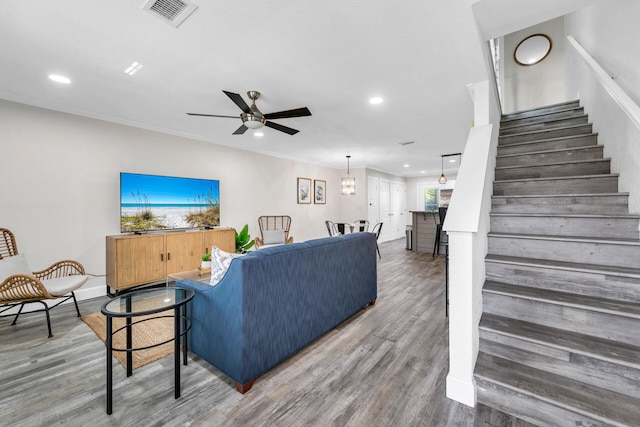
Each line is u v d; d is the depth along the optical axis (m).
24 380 1.84
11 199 2.98
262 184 5.79
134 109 3.33
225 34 1.89
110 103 3.14
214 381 1.83
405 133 4.43
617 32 2.24
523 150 3.11
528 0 1.79
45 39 1.94
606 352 1.39
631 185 2.03
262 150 5.68
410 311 3.02
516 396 1.45
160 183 4.06
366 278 3.04
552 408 1.35
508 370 1.56
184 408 1.58
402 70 2.41
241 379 1.69
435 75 2.51
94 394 1.70
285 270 1.98
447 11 1.69
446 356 2.12
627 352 1.39
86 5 1.61
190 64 2.29
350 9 1.66
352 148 5.52
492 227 2.38
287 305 1.99
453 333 1.63
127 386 1.78
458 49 2.10
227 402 1.63
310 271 2.21
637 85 1.92
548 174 2.66
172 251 3.88
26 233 3.06
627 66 2.07
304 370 1.95
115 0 1.58
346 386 1.77
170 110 3.36
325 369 1.96
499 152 3.25
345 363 2.03
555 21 5.12
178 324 1.67
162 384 1.80
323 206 7.51
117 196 3.72
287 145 5.25
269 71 2.42
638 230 1.87
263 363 1.82
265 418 1.50
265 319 1.82
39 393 1.71
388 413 1.53
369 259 3.11
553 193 2.49
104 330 2.58
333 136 4.61
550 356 1.52
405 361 2.05
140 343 2.33
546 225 2.18
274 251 1.92
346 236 2.79
